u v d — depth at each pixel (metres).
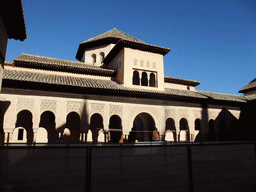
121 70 13.05
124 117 11.80
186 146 2.75
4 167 1.96
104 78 13.95
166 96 12.98
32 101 10.00
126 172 2.41
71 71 13.13
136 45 13.05
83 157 2.26
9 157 1.99
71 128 13.30
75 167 2.21
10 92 9.67
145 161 2.54
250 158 3.27
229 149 3.13
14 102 9.64
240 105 16.53
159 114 12.81
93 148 2.29
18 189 1.96
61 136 10.17
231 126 15.99
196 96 13.91
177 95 13.05
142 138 14.80
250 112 16.56
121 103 11.97
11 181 1.96
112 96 11.83
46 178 2.08
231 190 2.90
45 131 13.11
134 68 12.91
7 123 9.30
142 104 12.52
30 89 10.07
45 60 12.80
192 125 13.84
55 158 2.15
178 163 2.67
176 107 13.58
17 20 5.40
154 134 13.30
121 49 13.47
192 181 2.59
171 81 16.25
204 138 14.18
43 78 10.65
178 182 2.62
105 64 16.47
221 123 16.33
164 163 2.61
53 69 12.68
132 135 16.02
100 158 2.32
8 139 9.37
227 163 3.05
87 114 10.95
